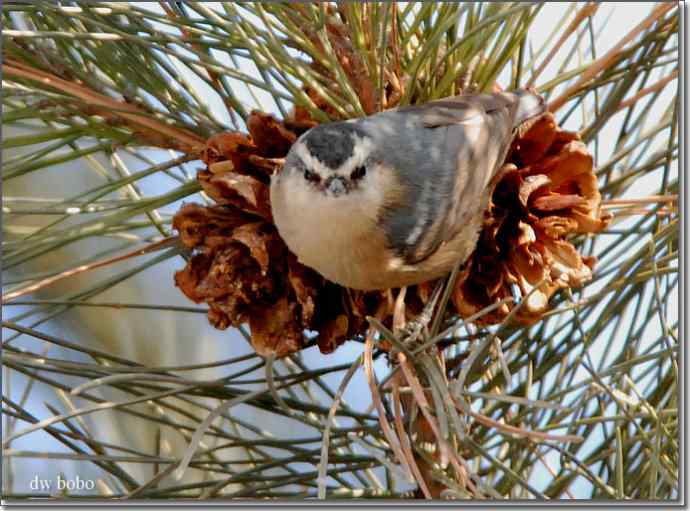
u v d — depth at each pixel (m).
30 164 4.84
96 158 7.54
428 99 5.65
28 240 4.88
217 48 4.91
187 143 5.20
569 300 5.12
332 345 5.32
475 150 5.33
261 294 5.04
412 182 5.57
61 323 7.29
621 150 5.48
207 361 7.56
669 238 4.89
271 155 5.33
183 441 6.46
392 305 5.59
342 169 5.27
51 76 4.91
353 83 5.43
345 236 5.23
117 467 4.91
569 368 5.35
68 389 4.74
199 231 5.04
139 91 5.22
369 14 5.14
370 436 5.40
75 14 4.60
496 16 4.58
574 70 5.26
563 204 4.98
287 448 4.94
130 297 7.63
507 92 5.32
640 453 4.98
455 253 5.45
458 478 4.57
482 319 5.13
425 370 3.96
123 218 4.98
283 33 5.03
